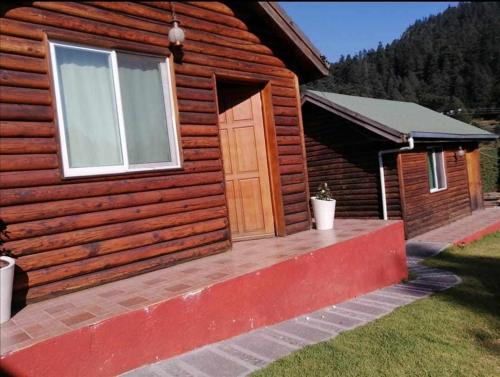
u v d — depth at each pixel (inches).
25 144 149.0
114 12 177.9
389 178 452.4
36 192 150.6
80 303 144.1
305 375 134.6
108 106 173.3
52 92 156.3
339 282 217.9
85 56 168.2
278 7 237.8
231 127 249.6
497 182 772.6
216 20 220.4
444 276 289.9
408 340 163.9
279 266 184.4
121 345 129.2
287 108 257.0
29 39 153.2
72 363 117.9
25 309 141.6
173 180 193.2
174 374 132.1
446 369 139.3
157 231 185.9
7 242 144.1
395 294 237.8
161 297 144.4
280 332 172.1
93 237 164.6
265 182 248.8
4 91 145.8
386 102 645.3
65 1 163.3
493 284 260.4
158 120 190.7
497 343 161.8
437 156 535.2
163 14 195.9
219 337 157.4
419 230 470.0
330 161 499.8
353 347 156.6
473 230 472.7
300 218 259.4
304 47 253.4
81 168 163.8
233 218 247.8
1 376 104.6
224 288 160.6
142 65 187.6
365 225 270.5
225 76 223.1
